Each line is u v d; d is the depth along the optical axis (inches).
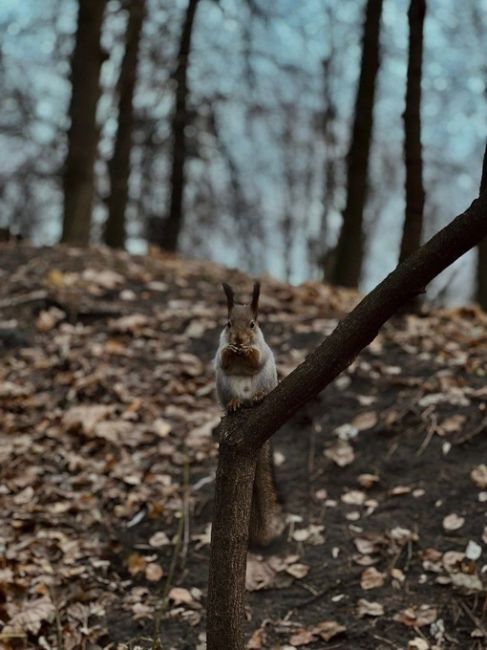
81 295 322.3
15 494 222.7
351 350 121.7
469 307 318.3
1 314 309.4
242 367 137.6
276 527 177.3
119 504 221.0
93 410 252.5
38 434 246.8
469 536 196.9
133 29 566.9
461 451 222.8
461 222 113.0
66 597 189.3
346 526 206.5
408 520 205.5
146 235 671.1
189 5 613.0
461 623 175.8
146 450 239.9
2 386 266.7
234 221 686.5
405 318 299.0
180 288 340.5
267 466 155.6
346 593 187.0
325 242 864.3
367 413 241.6
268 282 358.0
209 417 252.4
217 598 130.6
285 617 181.8
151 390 266.8
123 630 181.5
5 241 401.4
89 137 464.8
